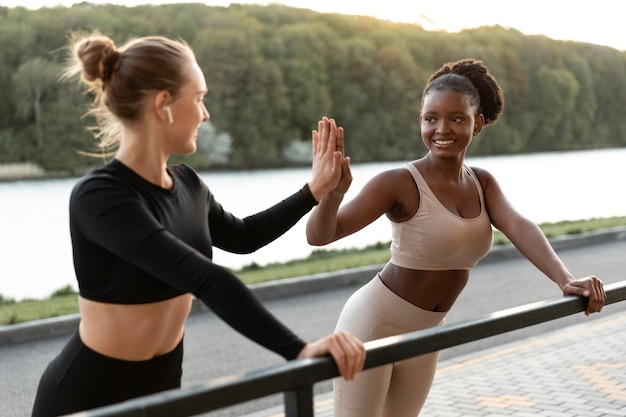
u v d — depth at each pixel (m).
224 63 71.38
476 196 2.85
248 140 71.56
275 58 75.06
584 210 27.94
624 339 7.43
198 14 73.75
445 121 2.69
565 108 89.44
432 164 2.77
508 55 87.25
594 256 14.64
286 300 10.35
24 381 6.61
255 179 47.50
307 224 2.53
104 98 1.94
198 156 67.81
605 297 2.43
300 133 74.88
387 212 2.76
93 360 1.95
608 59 94.12
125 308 1.90
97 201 1.77
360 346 1.55
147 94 1.87
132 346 1.95
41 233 19.83
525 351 7.00
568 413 5.09
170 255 1.66
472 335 1.84
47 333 8.45
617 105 94.62
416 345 1.69
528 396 5.52
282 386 1.43
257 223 2.31
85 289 1.90
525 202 30.62
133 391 1.99
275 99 72.81
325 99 76.00
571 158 72.12
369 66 79.06
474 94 2.73
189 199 2.06
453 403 5.36
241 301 1.59
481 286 11.23
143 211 1.77
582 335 7.67
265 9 79.44
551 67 90.06
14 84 61.84
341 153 2.37
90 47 1.89
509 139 85.00
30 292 12.15
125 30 68.38
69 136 62.28
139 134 1.90
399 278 2.79
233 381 1.35
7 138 61.97
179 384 2.13
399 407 2.90
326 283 11.48
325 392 5.97
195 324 8.70
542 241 2.75
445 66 2.85
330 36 78.00
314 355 1.53
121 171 1.85
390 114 79.62
